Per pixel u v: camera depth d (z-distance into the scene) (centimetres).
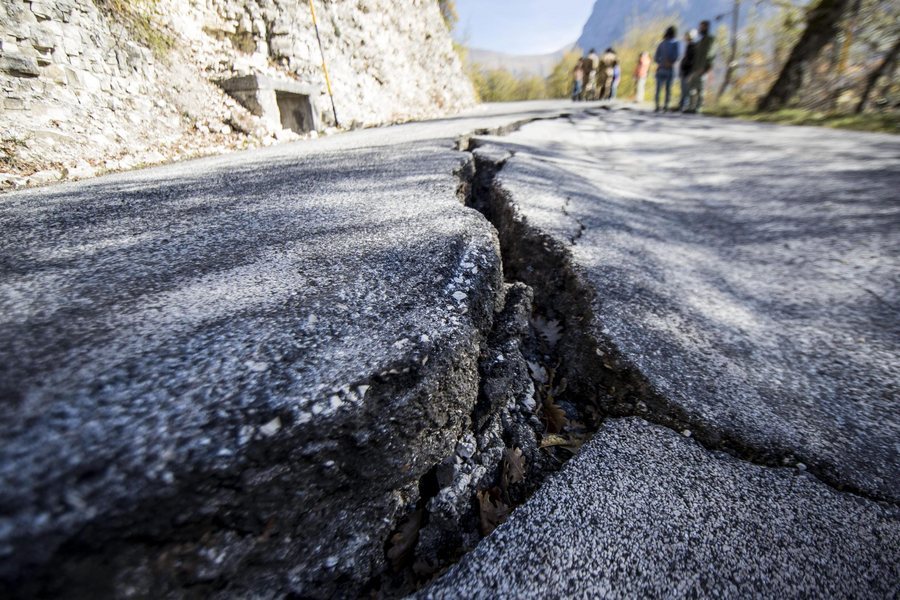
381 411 70
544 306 147
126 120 328
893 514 81
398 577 72
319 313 83
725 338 123
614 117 739
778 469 88
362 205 157
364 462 68
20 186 224
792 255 186
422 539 76
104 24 332
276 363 68
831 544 76
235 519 55
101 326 74
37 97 277
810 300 151
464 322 90
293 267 103
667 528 76
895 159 326
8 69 264
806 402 103
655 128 577
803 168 322
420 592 66
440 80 1093
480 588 66
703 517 78
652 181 312
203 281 95
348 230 130
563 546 72
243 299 87
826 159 343
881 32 596
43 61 282
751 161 356
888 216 218
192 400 59
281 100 534
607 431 96
